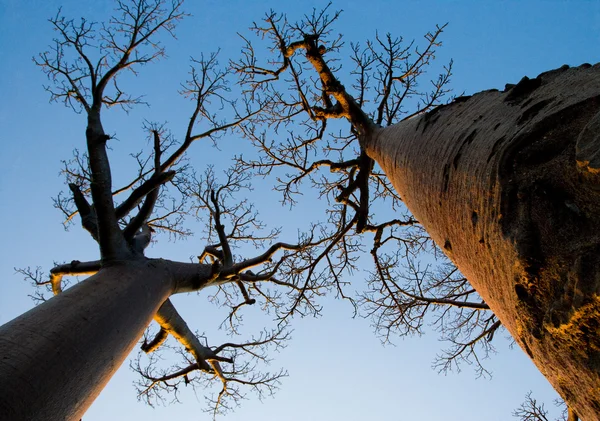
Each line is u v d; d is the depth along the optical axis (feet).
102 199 15.02
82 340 10.41
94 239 16.52
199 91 20.17
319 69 20.72
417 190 10.84
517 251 5.24
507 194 5.83
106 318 11.54
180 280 17.07
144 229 20.17
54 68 18.48
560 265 4.77
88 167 16.02
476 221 6.88
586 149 4.40
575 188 4.86
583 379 4.58
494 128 7.29
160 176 16.63
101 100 18.02
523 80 7.75
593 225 4.54
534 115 6.25
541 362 5.50
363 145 20.33
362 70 23.93
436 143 9.91
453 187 8.12
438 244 10.47
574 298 4.41
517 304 5.44
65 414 9.39
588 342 4.47
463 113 9.75
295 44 20.53
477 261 7.18
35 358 9.12
